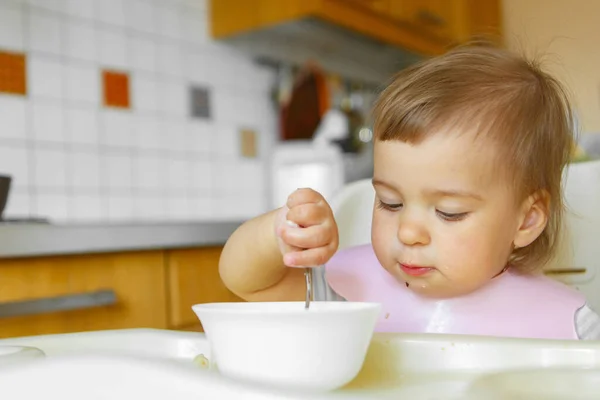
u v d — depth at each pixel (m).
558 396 0.37
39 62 1.57
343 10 1.94
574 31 2.75
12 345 0.46
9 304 1.05
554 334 0.76
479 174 0.65
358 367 0.36
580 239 0.93
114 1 1.75
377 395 0.30
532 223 0.73
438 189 0.64
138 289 1.25
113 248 1.19
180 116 1.90
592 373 0.38
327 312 0.34
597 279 0.92
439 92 0.67
